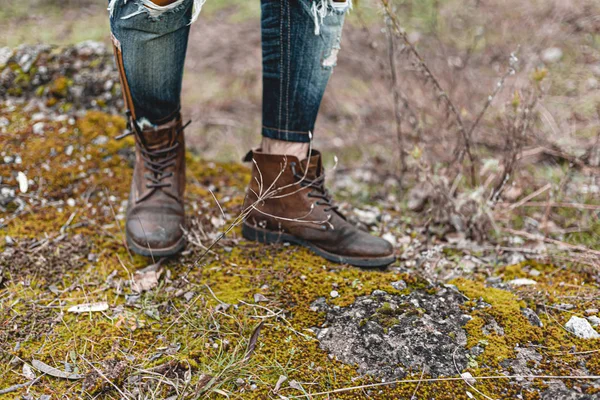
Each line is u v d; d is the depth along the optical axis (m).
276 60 1.71
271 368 1.50
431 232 2.31
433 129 2.94
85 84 2.77
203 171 2.73
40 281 1.83
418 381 1.46
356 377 1.47
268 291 1.79
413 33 4.25
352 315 1.66
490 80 3.44
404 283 1.80
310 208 1.91
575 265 2.05
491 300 1.75
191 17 1.58
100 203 2.30
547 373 1.49
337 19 1.67
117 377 1.45
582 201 2.47
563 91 3.50
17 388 1.42
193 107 3.91
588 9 4.08
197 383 1.42
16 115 2.63
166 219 1.89
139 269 1.92
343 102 3.82
